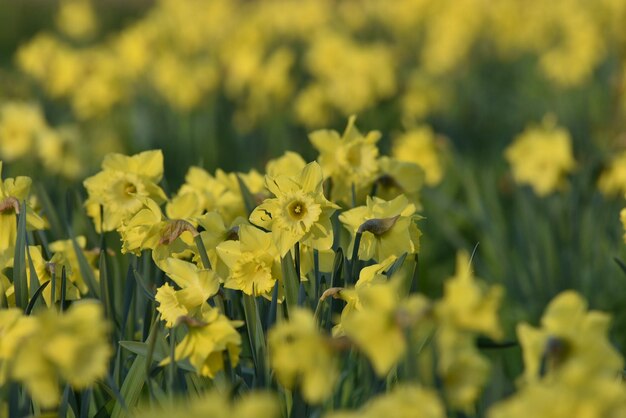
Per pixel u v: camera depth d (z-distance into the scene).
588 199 6.71
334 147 4.50
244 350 4.16
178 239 3.73
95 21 16.19
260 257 3.51
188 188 4.45
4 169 7.43
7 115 7.49
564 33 15.55
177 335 3.35
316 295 3.60
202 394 3.29
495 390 3.31
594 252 6.45
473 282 2.43
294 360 2.44
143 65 11.64
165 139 9.95
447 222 7.24
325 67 11.72
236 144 10.01
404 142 7.54
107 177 4.15
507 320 6.14
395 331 2.39
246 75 10.59
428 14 16.36
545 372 2.48
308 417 3.26
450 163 8.27
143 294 4.09
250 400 2.05
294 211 3.50
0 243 3.69
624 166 6.32
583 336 2.44
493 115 11.79
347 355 3.67
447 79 13.68
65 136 7.40
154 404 3.07
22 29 17.88
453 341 2.38
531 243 6.58
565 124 10.30
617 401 2.14
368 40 16.58
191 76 10.55
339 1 18.08
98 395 3.69
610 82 11.36
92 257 4.28
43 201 4.77
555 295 6.36
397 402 2.16
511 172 7.81
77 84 10.38
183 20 13.90
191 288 3.40
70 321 2.42
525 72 15.00
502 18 15.44
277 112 10.71
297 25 15.52
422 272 7.10
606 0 13.07
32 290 3.54
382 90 10.59
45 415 2.82
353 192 4.25
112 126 10.72
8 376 2.71
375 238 3.62
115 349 3.83
